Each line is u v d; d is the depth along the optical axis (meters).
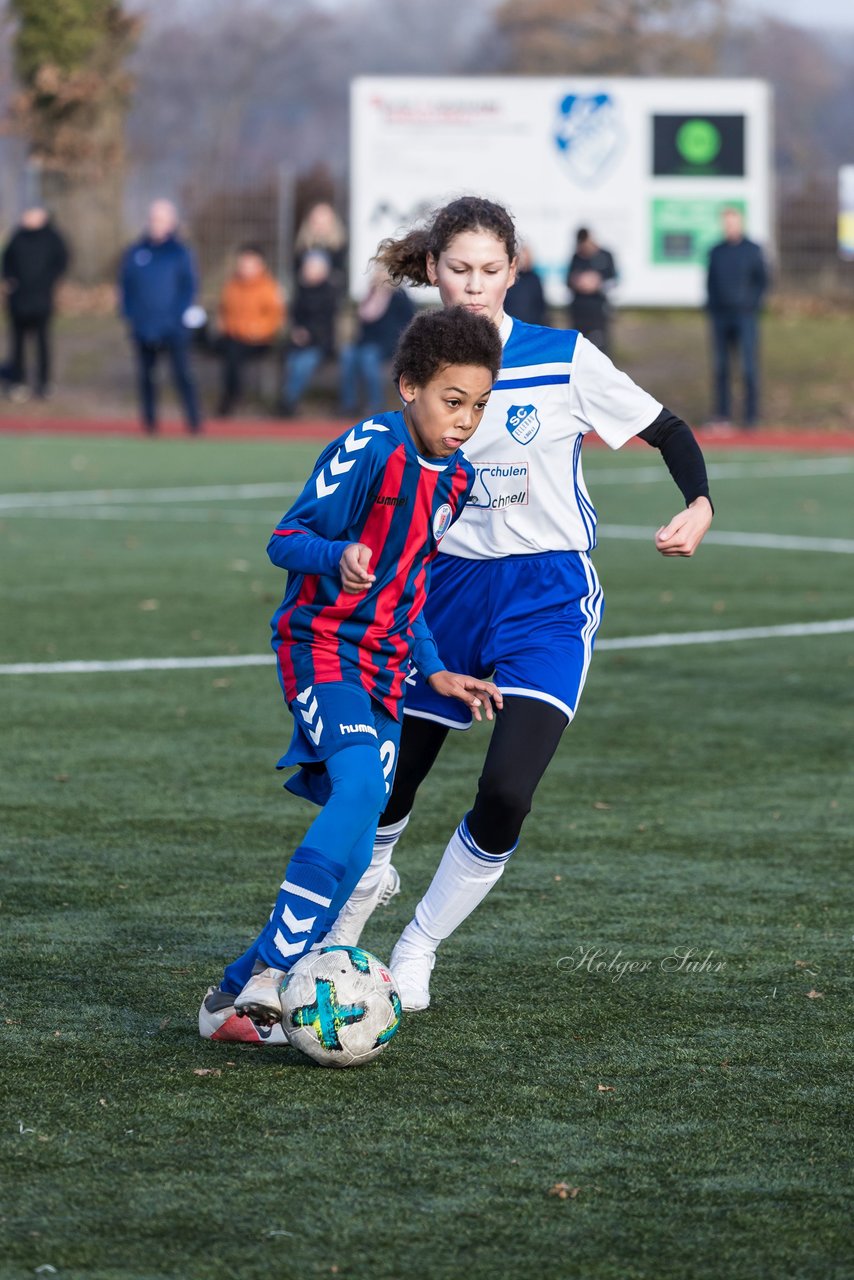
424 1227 11.36
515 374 16.14
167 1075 14.05
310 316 93.56
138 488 65.56
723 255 87.69
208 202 121.12
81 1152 12.47
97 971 16.73
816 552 50.53
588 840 21.98
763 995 16.27
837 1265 10.90
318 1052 14.07
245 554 48.78
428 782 25.16
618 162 110.94
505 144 110.50
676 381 102.94
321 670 14.55
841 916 18.86
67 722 28.27
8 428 91.12
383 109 110.00
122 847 21.27
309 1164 12.31
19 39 128.62
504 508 16.20
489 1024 15.41
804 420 96.25
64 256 98.88
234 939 17.81
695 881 20.19
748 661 34.47
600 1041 14.99
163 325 85.44
